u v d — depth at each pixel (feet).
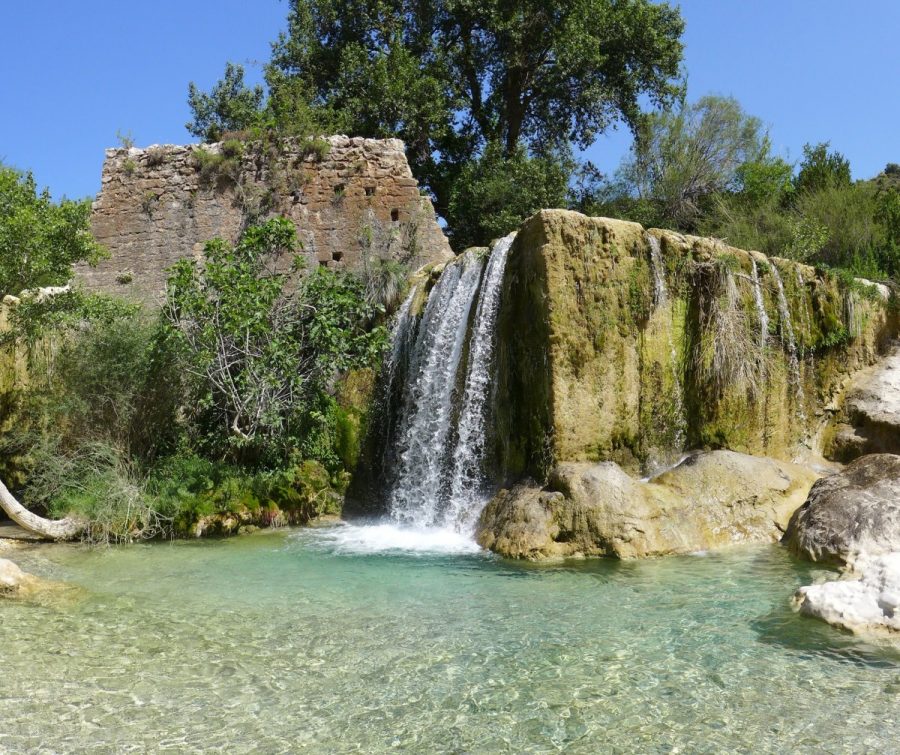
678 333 42.19
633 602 26.84
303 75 87.10
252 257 47.78
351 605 27.22
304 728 17.71
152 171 63.62
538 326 38.78
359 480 47.39
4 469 46.60
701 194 79.71
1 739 17.15
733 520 36.04
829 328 46.47
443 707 18.72
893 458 34.27
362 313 49.78
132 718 18.21
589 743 16.90
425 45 88.69
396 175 61.93
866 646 22.06
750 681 19.88
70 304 47.70
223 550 36.88
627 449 39.78
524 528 35.06
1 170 50.24
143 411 45.21
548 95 92.02
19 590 28.71
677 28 94.12
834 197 66.08
